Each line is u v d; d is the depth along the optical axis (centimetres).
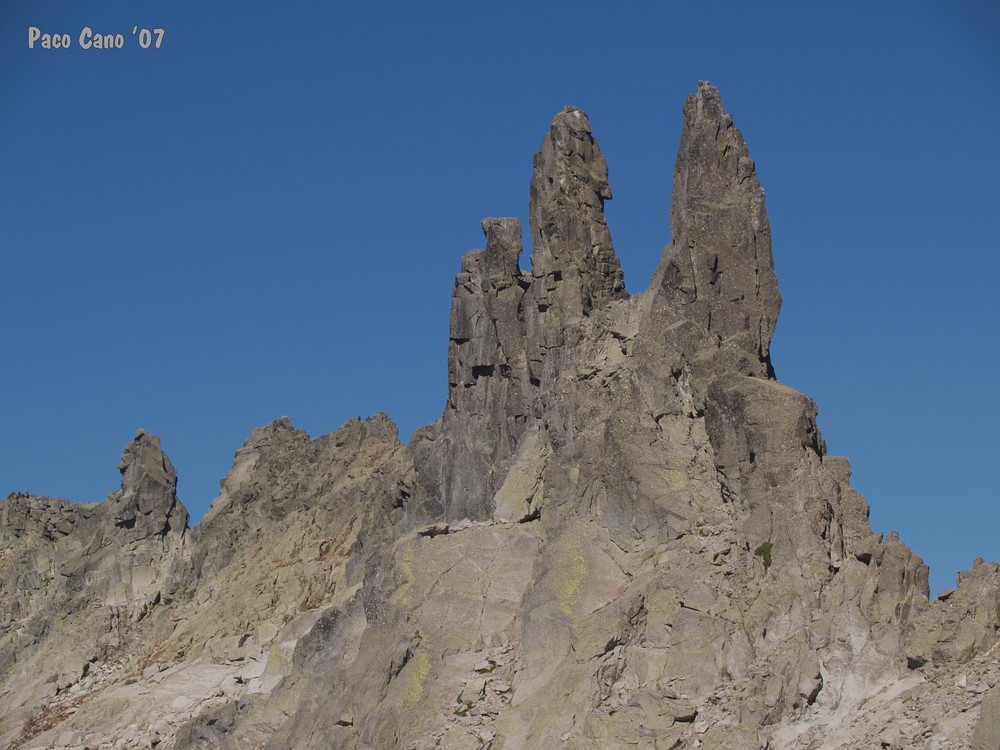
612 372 10381
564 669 9388
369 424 14775
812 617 9025
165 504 15500
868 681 8788
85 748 12825
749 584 9231
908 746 8338
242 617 13512
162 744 12488
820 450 9675
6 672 14738
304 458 14862
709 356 10088
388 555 10762
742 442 9644
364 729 9850
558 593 9712
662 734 8831
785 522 9331
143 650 14312
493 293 11406
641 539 9750
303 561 13738
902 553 9038
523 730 9300
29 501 16400
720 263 10362
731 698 8856
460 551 10481
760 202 10456
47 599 15612
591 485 10044
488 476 11069
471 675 9825
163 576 15088
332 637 11138
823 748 8581
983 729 8044
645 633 9294
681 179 10562
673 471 9838
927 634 8744
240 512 15062
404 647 10056
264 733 11081
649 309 10369
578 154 11350
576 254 11144
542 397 10775
